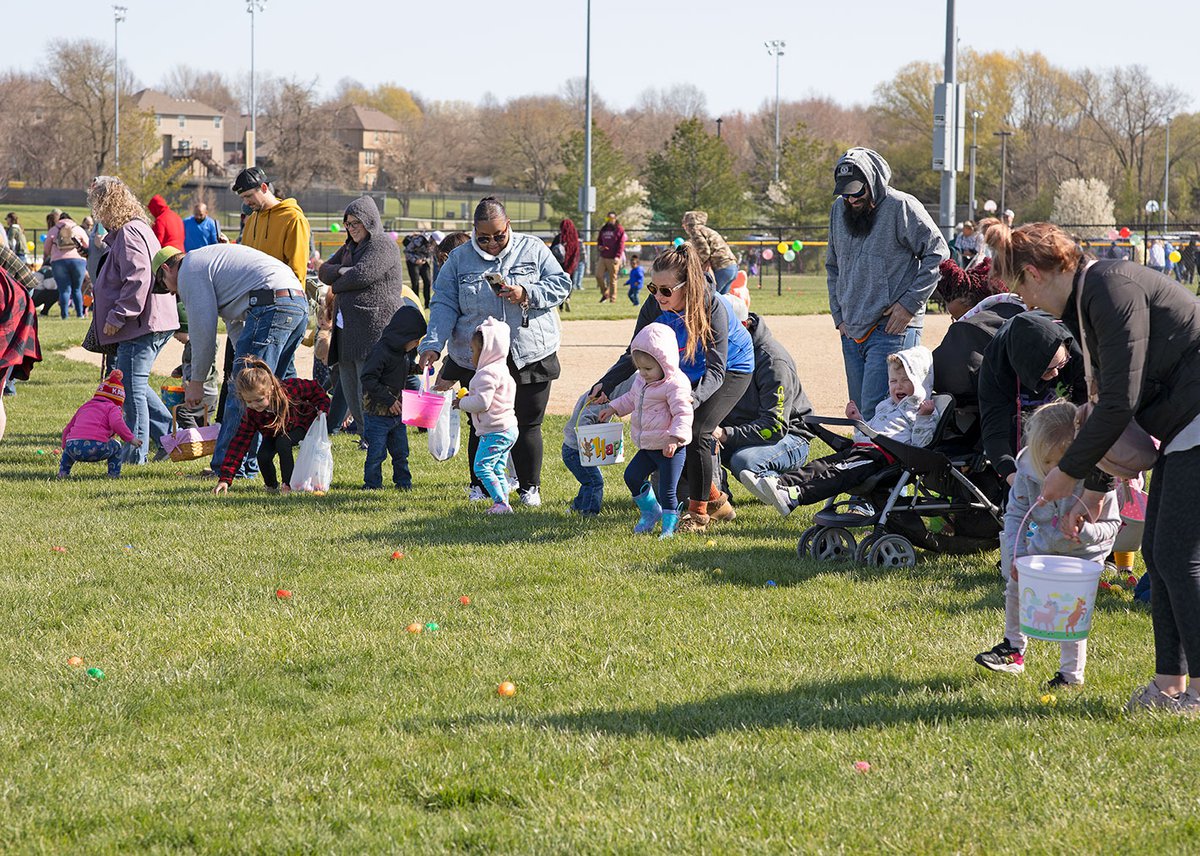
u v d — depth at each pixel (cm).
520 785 517
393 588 832
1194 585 568
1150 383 567
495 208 1102
